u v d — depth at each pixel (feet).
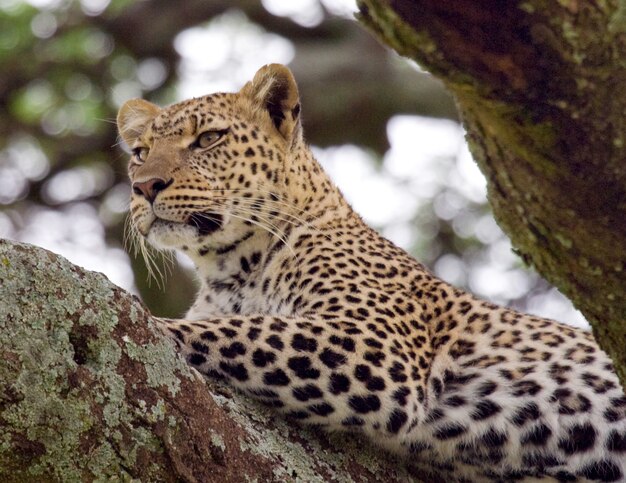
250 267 38.63
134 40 85.20
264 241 38.68
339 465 29.27
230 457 23.66
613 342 20.13
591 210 18.15
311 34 92.17
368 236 39.29
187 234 38.29
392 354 32.60
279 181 39.32
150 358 22.79
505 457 32.09
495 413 32.55
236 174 38.93
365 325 33.14
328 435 30.27
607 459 32.04
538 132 17.43
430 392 32.89
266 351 30.48
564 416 32.42
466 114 18.12
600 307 19.49
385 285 36.55
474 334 35.47
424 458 31.86
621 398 32.76
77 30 83.87
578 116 17.28
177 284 70.08
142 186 38.42
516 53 16.78
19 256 22.08
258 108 40.42
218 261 38.83
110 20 84.58
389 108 89.35
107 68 84.58
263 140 39.75
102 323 22.41
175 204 38.04
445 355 34.71
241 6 88.33
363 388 31.19
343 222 39.34
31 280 21.98
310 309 35.53
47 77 83.61
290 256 37.70
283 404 30.09
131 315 22.91
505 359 34.47
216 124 39.40
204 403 23.44
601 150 17.52
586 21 16.66
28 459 21.07
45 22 84.17
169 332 29.78
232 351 30.19
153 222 38.47
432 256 73.92
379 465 30.50
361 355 31.89
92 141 81.92
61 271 22.38
